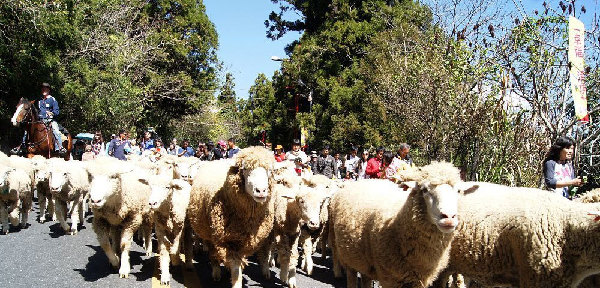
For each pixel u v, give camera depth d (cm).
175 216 642
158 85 2903
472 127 973
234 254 617
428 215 465
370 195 589
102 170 632
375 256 527
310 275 772
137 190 675
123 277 642
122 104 2311
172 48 3133
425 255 479
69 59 2022
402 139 1616
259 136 4466
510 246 493
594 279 493
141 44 2664
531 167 901
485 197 531
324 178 877
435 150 1160
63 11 1759
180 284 638
